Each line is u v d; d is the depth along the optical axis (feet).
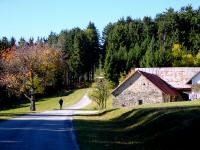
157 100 236.43
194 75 249.75
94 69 602.85
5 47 529.86
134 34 529.45
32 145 75.72
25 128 114.93
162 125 96.58
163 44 456.04
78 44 563.48
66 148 71.46
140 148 77.87
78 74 561.84
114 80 444.14
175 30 476.95
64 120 152.15
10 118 163.53
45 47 318.24
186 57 403.54
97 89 290.56
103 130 115.96
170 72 281.54
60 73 472.03
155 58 412.98
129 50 497.05
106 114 182.50
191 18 484.74
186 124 82.69
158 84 243.40
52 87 460.55
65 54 559.79
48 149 69.87
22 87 282.56
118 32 527.40
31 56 284.41
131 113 147.64
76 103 363.56
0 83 286.05
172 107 139.33
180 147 70.49
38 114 198.49
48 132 103.50
